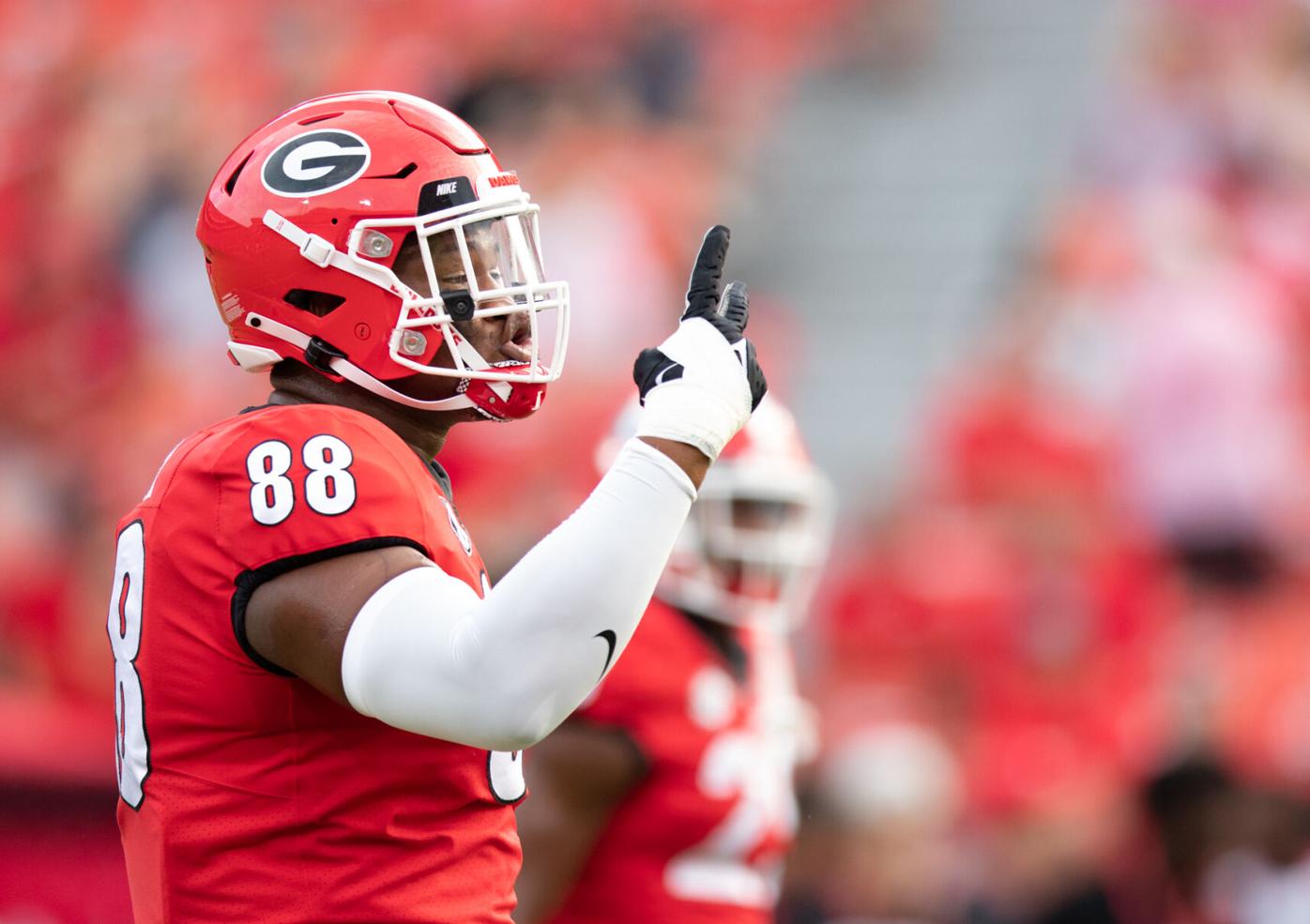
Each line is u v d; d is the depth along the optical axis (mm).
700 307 7355
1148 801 15320
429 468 8008
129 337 34250
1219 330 25234
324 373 7816
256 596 7000
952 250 32375
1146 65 30453
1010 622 24250
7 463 32750
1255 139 28891
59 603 26562
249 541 7039
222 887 7176
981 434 26156
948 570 24812
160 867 7305
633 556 6742
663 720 11227
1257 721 22641
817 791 15820
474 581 7363
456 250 7691
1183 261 26469
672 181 32188
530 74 34000
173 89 36719
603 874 11164
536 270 8031
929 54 35438
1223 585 24750
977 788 22969
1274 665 23078
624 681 11195
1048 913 17953
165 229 34844
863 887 15656
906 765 15930
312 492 7035
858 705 24578
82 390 34000
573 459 27031
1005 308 29344
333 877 7148
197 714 7207
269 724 7148
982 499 25844
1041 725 23531
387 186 7594
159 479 7562
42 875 17375
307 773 7145
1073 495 25250
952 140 33812
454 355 7633
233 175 7895
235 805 7168
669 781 11188
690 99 34281
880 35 35562
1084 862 18109
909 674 24688
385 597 6820
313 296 7695
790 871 15812
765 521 11844
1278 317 26312
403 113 7816
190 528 7215
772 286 32781
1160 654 23750
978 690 24109
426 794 7301
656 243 30797
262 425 7297
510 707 6570
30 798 17484
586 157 31578
